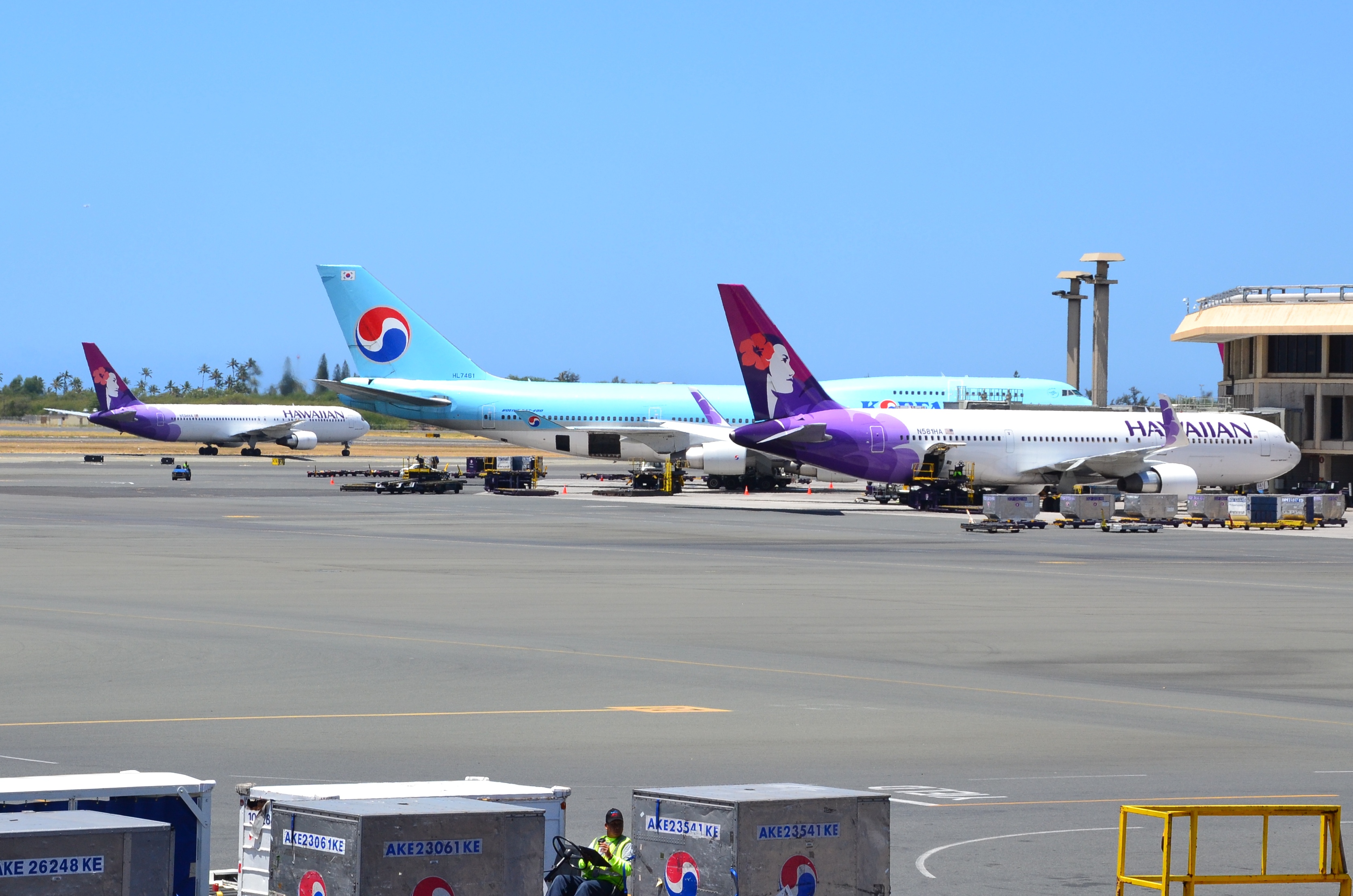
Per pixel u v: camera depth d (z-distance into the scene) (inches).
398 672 2800.2
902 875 1512.1
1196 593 4434.1
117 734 2175.2
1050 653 3189.0
